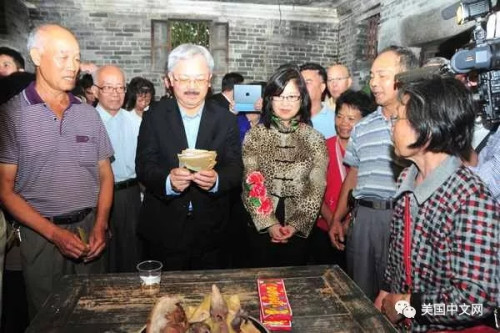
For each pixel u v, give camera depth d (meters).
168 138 2.02
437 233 1.19
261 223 2.06
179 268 2.09
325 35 6.87
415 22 4.75
